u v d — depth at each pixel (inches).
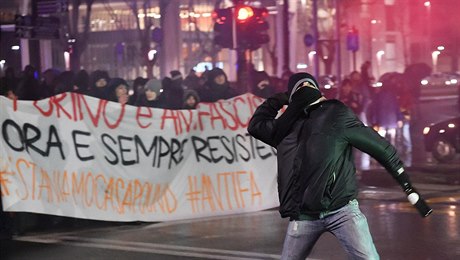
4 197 374.0
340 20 1443.2
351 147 204.5
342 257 319.0
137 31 1413.6
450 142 674.2
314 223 202.8
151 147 420.5
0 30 928.3
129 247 351.3
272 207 454.6
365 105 792.9
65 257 331.6
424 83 1812.3
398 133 739.4
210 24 1445.6
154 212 416.5
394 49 1868.8
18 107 386.6
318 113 204.7
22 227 406.9
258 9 698.2
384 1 1827.0
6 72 616.7
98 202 401.4
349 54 1635.1
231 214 438.3
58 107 398.6
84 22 1371.8
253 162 451.2
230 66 1444.4
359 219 201.3
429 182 573.3
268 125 211.9
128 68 1413.6
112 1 1418.6
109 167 407.5
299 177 202.4
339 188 200.7
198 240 363.9
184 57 1427.2
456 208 443.5
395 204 462.9
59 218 428.5
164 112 428.5
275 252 332.2
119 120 414.6
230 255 328.2
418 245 338.0
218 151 441.7
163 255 331.3
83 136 403.2
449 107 1536.7
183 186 427.5
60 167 393.7
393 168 200.8
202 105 442.9
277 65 1441.9
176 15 1405.0
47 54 1179.3
